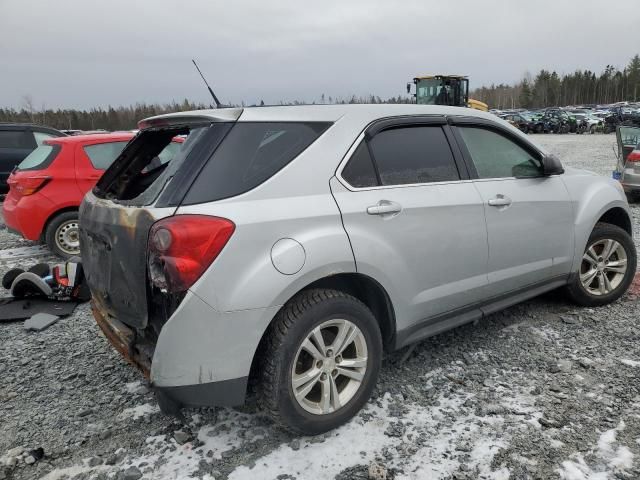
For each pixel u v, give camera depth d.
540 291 3.96
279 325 2.53
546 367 3.42
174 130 3.04
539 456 2.54
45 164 6.66
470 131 3.56
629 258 4.43
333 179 2.77
